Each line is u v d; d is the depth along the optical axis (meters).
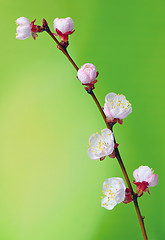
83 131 1.11
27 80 1.12
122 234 1.10
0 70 1.12
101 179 1.10
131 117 1.11
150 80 1.11
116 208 1.10
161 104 1.10
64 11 1.12
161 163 1.09
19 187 1.11
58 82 1.12
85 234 1.10
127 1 1.12
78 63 1.12
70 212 1.11
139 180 0.74
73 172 1.11
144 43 1.11
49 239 1.11
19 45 1.12
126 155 1.10
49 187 1.11
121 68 1.12
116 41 1.12
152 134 1.10
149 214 1.09
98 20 1.12
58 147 1.11
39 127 1.11
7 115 1.11
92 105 1.11
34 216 1.11
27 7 1.12
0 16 1.12
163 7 1.11
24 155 1.11
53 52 1.12
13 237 1.11
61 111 1.11
